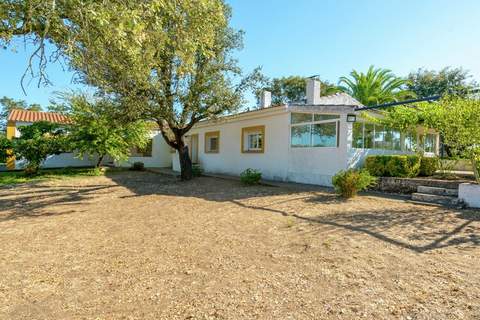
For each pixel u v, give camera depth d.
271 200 8.41
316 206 7.23
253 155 14.30
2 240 5.09
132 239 4.98
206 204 8.22
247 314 2.50
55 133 17.39
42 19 5.00
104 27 4.52
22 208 8.12
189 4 5.22
